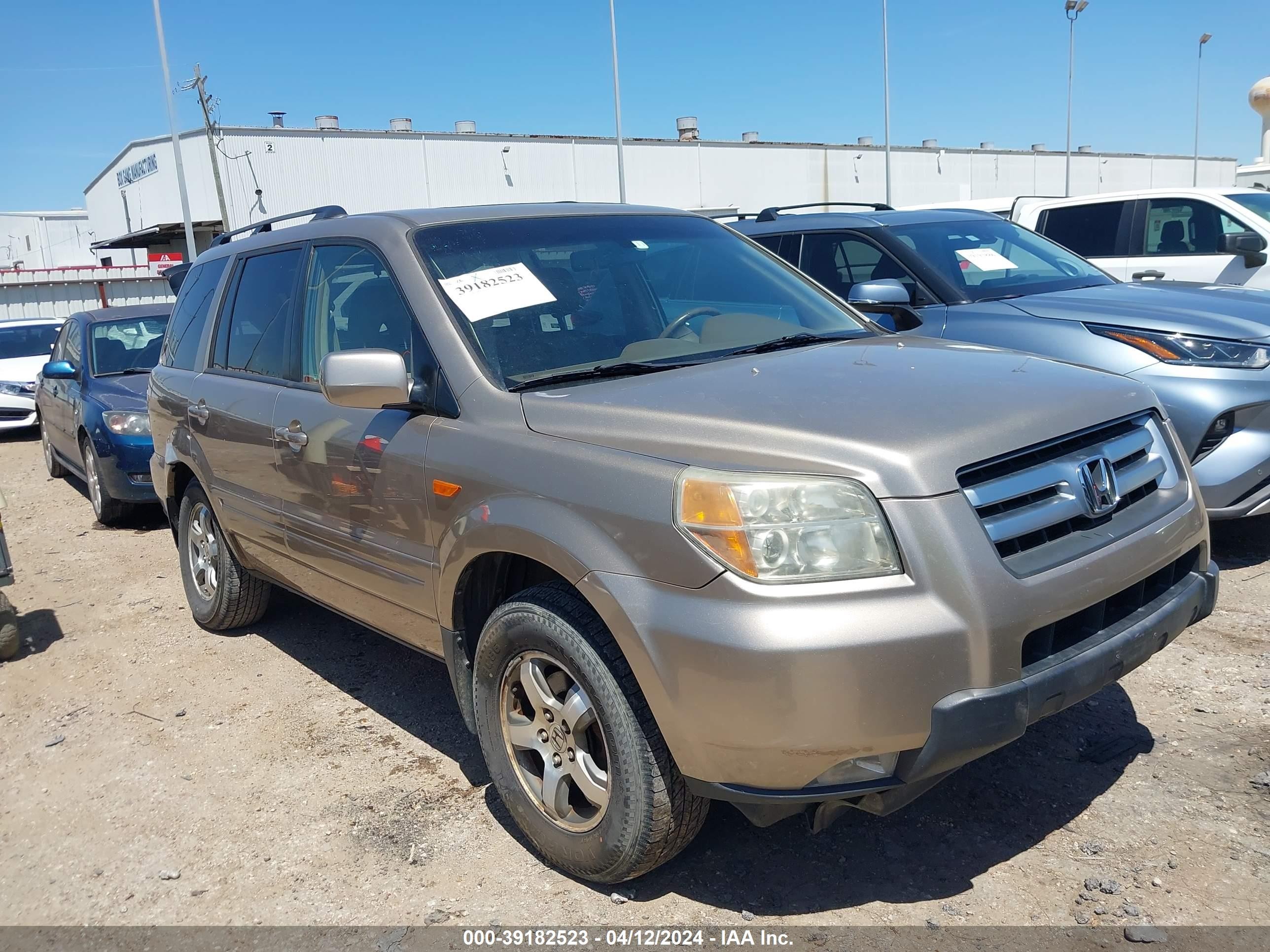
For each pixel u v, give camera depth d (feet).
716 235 13.46
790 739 7.35
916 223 21.42
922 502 7.55
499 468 9.24
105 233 207.51
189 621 17.71
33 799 11.75
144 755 12.65
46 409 32.19
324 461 11.72
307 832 10.55
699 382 9.33
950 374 9.41
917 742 7.43
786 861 9.36
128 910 9.45
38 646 17.01
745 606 7.42
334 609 13.06
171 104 84.43
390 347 11.10
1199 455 15.25
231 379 14.49
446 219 11.79
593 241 12.11
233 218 137.90
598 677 8.38
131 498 24.57
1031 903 8.49
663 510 7.88
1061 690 7.84
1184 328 15.72
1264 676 12.16
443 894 9.30
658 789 8.27
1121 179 210.38
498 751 9.76
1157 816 9.53
